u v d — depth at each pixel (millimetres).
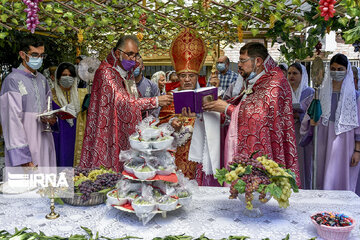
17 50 5773
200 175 3102
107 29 4059
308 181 3975
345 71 3439
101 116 3006
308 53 3344
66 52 7117
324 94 3564
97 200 2021
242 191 1780
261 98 2703
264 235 1670
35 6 2180
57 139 4375
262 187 1752
